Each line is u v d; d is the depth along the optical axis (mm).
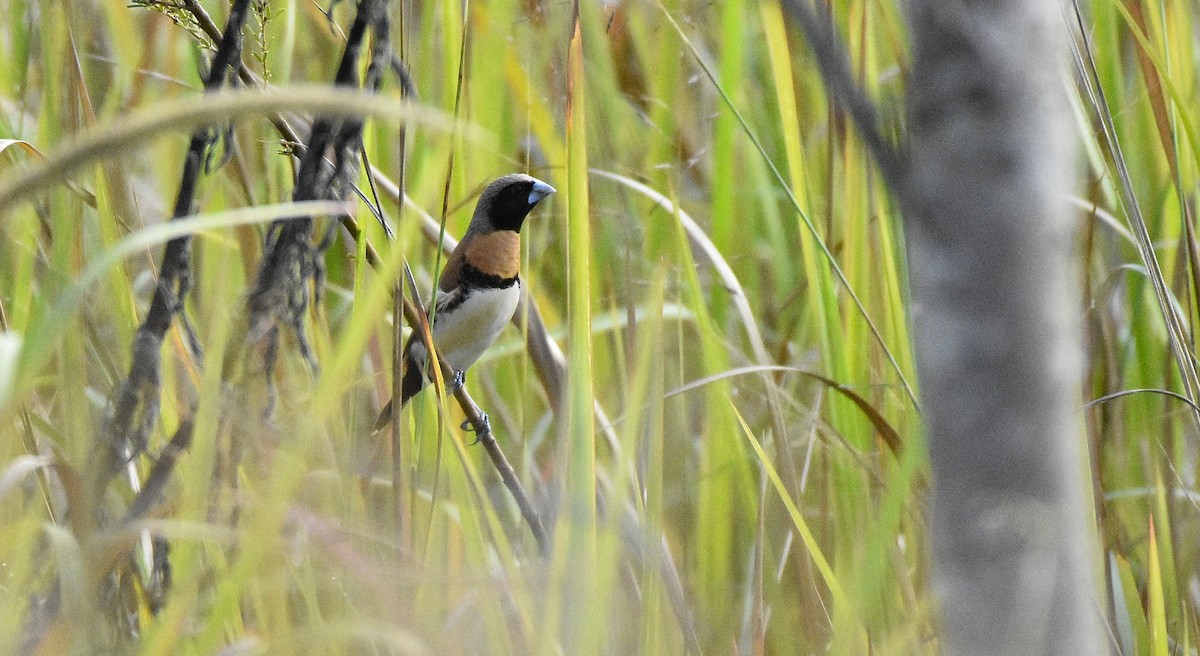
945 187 2256
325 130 4742
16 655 4289
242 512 5008
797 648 6547
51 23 6398
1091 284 8078
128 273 6652
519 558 6734
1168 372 7730
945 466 2346
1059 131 2264
